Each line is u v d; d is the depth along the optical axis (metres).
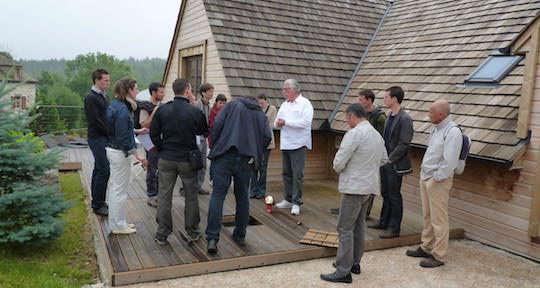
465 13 8.39
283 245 4.89
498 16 7.50
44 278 4.09
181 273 4.18
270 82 8.29
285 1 10.10
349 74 9.30
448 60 7.45
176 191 7.06
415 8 10.20
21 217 4.63
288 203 6.51
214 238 4.52
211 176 6.63
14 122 4.78
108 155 4.78
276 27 9.41
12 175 4.71
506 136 5.26
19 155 4.58
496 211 5.50
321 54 9.37
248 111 4.58
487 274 4.62
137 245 4.64
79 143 12.38
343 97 8.74
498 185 5.46
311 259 4.80
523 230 5.16
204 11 9.35
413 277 4.47
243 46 8.62
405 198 7.01
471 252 5.32
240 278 4.24
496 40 6.96
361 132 4.04
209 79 9.07
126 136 4.67
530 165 5.05
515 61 6.16
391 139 5.27
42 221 4.68
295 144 6.08
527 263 4.98
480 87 6.32
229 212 6.10
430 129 6.33
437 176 4.51
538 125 4.96
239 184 4.66
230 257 4.45
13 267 4.29
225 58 8.23
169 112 4.45
